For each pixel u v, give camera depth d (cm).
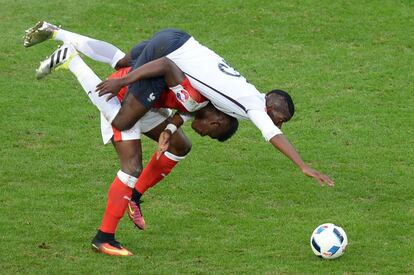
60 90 4294
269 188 3319
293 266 2653
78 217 3011
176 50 2677
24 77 4409
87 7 5191
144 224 2906
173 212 3084
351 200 3222
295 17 5100
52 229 2905
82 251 2747
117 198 2706
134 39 4825
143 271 2606
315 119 4034
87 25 4972
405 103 4200
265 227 2962
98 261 2672
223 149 3703
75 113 4041
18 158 3534
